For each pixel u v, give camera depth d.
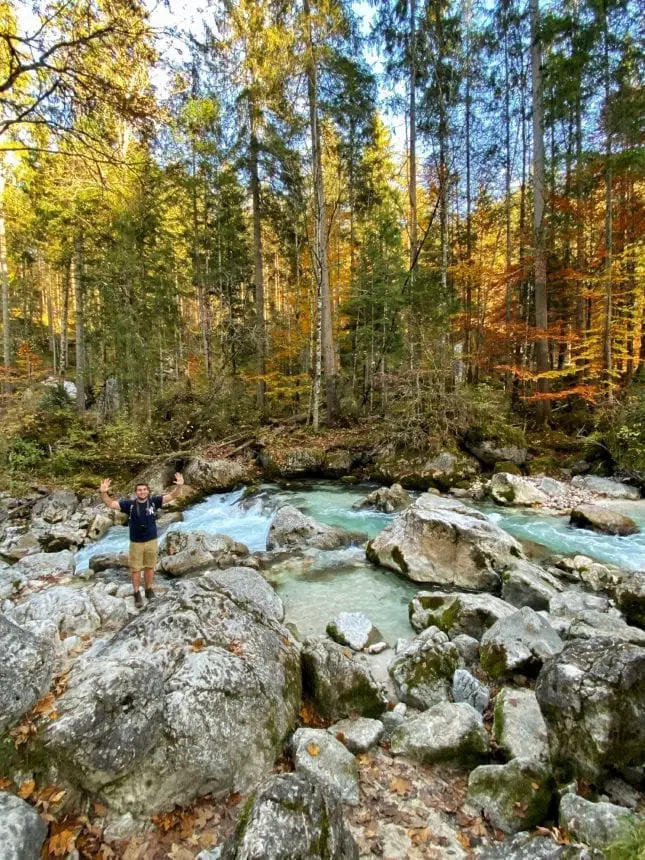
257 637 3.84
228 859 2.04
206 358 18.80
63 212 13.77
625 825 2.20
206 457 13.55
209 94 12.94
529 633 4.28
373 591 6.48
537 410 15.12
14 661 3.02
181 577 7.00
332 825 2.24
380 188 20.38
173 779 2.73
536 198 15.01
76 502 11.20
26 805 2.34
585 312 16.83
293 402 20.78
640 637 4.30
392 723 3.64
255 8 13.74
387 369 17.44
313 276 18.02
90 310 19.03
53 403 16.84
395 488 10.95
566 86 13.09
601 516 8.80
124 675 2.90
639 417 11.92
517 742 3.17
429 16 17.11
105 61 4.92
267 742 3.14
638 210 14.12
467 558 6.56
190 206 19.61
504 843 2.38
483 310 17.53
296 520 8.85
